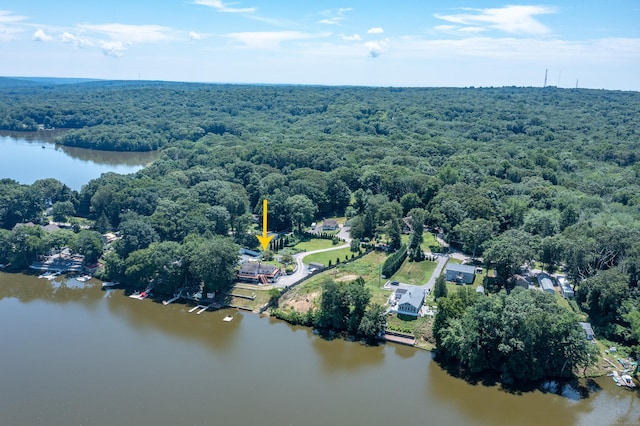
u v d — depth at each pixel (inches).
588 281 5403.5
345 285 5374.0
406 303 5329.7
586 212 7760.8
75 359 4635.8
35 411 3875.5
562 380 4463.6
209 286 5816.9
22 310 5679.1
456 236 7450.8
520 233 6732.3
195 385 4271.7
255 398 4121.6
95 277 6589.6
